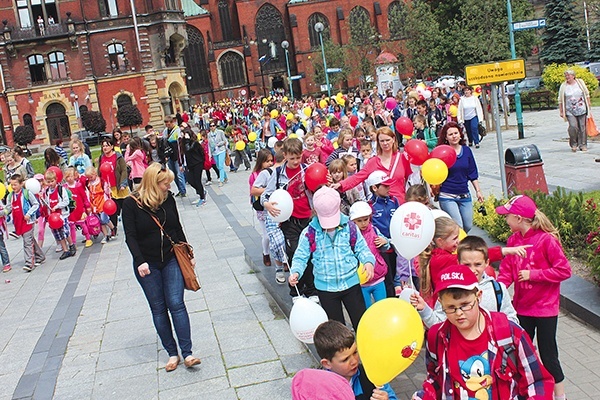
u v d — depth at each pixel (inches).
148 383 297.1
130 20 2551.7
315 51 3341.5
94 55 2551.7
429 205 315.6
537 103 1470.2
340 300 258.4
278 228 384.5
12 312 438.3
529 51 2073.1
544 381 157.5
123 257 561.9
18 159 742.5
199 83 3629.4
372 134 462.6
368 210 275.7
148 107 2586.1
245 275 453.7
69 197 596.7
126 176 649.0
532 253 221.6
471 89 907.4
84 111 2509.8
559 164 684.1
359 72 2822.3
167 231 299.6
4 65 2506.2
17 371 331.3
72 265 558.3
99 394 292.2
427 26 2290.8
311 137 427.5
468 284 151.9
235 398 271.7
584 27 2039.9
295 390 151.1
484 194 593.0
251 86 3629.4
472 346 157.5
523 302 225.6
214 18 3740.2
